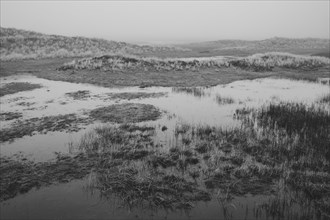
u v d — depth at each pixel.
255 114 13.36
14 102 16.03
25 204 6.46
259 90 20.33
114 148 9.32
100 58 29.50
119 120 12.49
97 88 20.25
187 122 12.21
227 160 8.48
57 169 8.01
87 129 11.38
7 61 34.31
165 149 9.27
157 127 11.53
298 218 5.91
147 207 6.34
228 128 11.24
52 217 6.02
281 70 30.84
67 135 10.69
